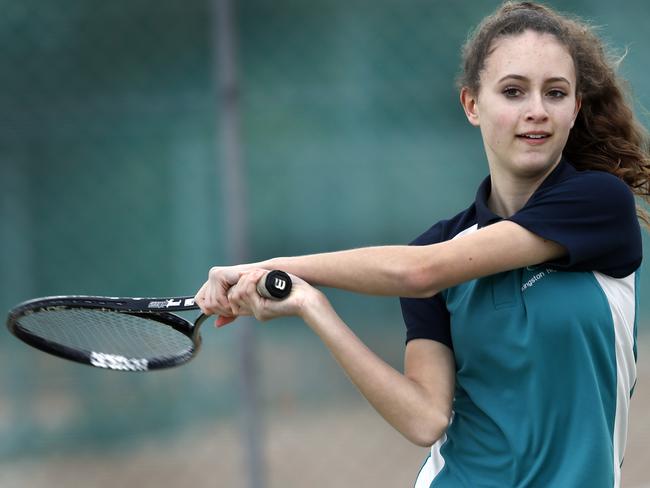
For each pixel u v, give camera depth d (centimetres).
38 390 1742
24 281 1752
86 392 1745
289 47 1750
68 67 1750
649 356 1803
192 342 1077
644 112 1143
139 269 1741
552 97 892
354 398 1800
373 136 1755
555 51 887
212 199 1722
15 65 1756
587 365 877
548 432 884
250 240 1744
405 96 1759
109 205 1747
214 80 1727
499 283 902
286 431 1777
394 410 913
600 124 983
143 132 1741
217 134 1723
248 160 1748
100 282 1750
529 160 890
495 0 1762
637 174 988
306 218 1748
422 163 1759
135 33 1739
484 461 917
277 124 1750
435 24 1759
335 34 1753
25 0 1759
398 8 1758
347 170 1753
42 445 1741
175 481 1731
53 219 1752
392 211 1758
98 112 1747
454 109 1764
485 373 911
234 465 1727
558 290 885
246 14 1748
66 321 1118
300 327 1769
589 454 874
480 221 936
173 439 1741
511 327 891
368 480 1811
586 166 988
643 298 1788
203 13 1727
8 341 1744
